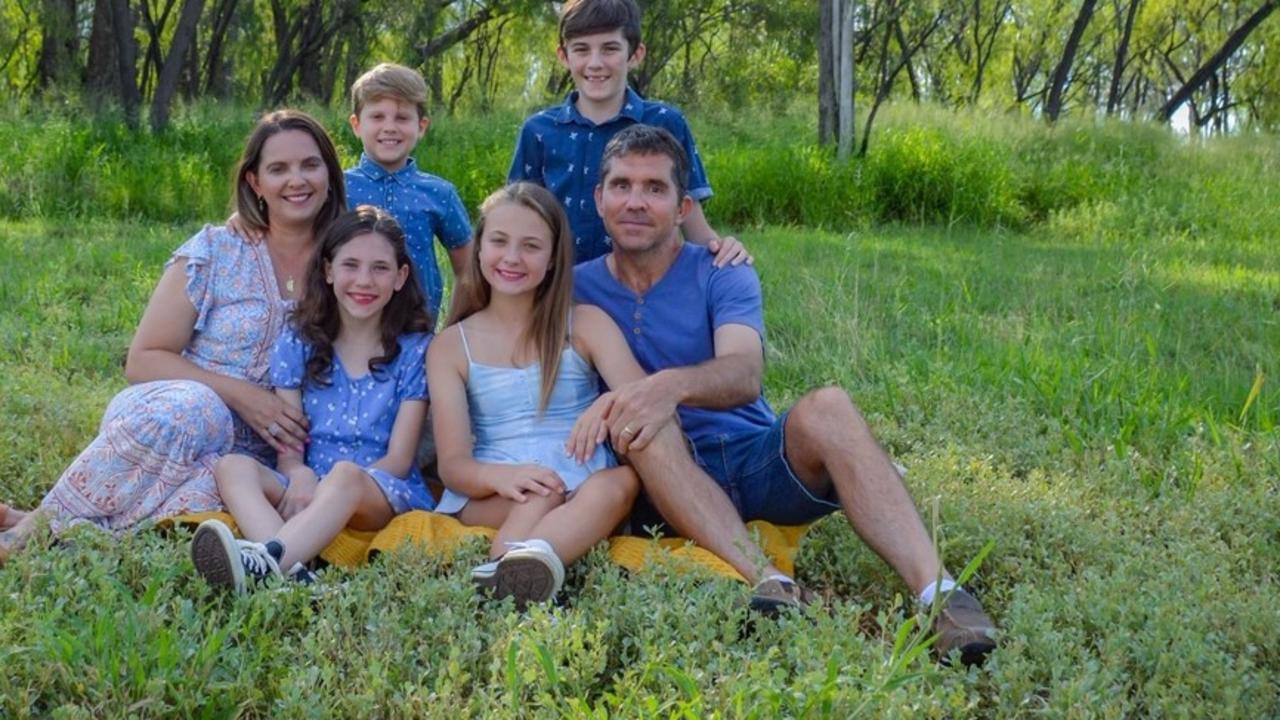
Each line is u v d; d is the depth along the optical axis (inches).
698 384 152.2
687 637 125.0
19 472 172.2
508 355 161.5
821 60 636.1
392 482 156.3
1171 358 272.8
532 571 133.0
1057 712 114.2
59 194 504.1
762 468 155.6
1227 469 193.3
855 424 144.4
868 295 326.6
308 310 164.1
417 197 205.2
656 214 160.1
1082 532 162.7
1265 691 120.9
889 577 150.2
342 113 741.3
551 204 159.5
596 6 186.4
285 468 162.1
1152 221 547.2
